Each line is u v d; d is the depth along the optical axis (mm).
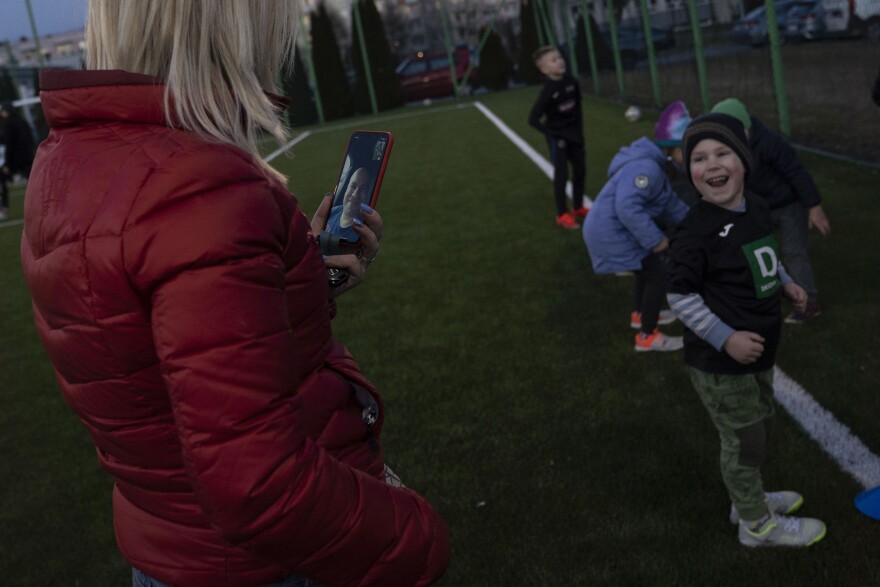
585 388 4078
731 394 2588
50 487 3967
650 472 3238
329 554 996
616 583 2629
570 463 3395
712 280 2568
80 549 3371
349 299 6180
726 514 2914
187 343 919
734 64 10680
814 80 8633
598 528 2934
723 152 2492
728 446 2654
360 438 1228
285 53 1144
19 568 3293
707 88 11852
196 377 917
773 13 9125
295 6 1129
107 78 1011
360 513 1007
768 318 2570
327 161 14969
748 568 2611
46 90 1057
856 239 5551
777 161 4125
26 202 1100
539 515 3066
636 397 3900
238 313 934
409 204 9578
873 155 7699
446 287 6129
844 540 2664
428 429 3895
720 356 2568
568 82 7191
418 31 27375
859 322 4289
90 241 957
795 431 3342
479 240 7367
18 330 6828
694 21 11781
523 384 4234
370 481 1050
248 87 1066
